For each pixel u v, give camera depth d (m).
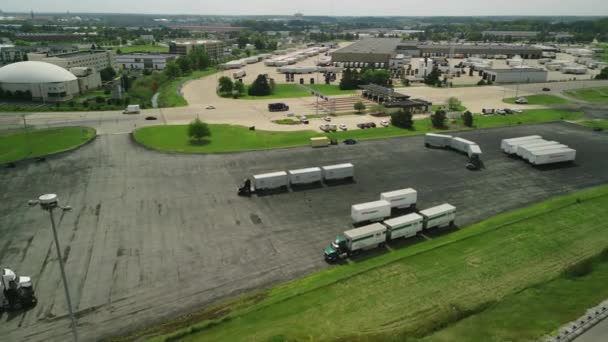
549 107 130.50
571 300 37.91
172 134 95.44
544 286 40.81
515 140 84.38
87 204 59.56
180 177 69.88
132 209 58.22
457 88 165.25
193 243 49.81
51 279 42.84
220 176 70.44
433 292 40.62
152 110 123.50
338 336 34.50
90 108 125.56
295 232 52.66
